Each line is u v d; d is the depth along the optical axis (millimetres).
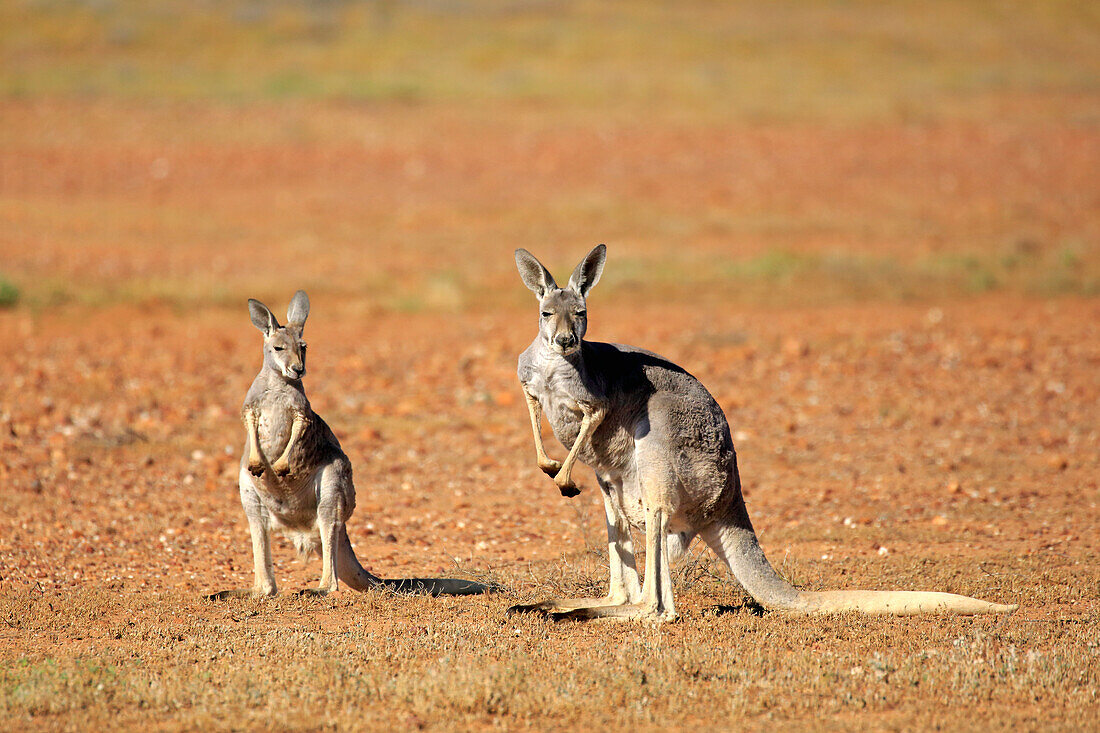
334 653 10055
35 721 8484
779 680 9375
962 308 33906
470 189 50125
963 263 38219
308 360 27703
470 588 12578
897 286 36156
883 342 29484
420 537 15367
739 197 48875
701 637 10578
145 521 15727
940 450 20328
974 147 57562
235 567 14008
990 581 12875
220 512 16453
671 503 11016
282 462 11781
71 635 10922
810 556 14320
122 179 50031
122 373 25641
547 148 56594
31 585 12828
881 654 10141
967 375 26094
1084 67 76375
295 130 58156
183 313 32500
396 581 12523
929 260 38719
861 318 32500
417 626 11141
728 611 11734
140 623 11273
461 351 28844
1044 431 21109
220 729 8352
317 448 12180
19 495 16734
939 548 14680
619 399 11117
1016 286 36375
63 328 30531
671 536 11773
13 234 40719
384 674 9438
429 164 53906
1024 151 56875
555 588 12586
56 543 14617
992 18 87312
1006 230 43750
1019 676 9375
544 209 46625
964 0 92188
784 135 59281
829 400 24094
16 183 48344
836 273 37250
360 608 11789
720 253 40406
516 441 20938
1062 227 44375
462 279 36656
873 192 49812
